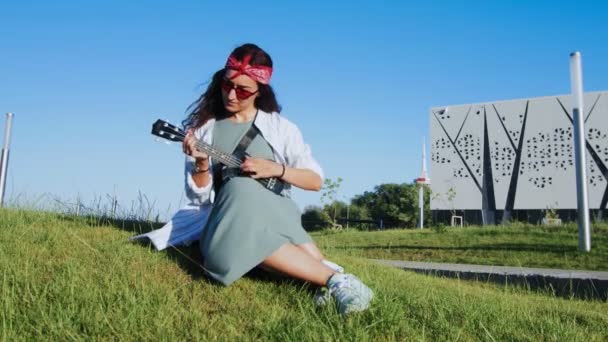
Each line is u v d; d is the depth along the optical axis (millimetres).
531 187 49188
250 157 3561
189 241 4117
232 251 3316
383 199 62719
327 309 3076
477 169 51156
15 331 2549
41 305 2867
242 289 3490
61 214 6199
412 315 3385
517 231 15961
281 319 3023
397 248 13219
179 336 2715
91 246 4215
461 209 51281
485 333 3186
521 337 3215
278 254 3299
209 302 3252
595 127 47844
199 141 3541
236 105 3729
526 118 49906
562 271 8438
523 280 7738
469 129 51750
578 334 3383
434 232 17203
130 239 4402
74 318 2773
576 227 15914
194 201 3879
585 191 11672
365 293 3145
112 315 2832
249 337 2783
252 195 3414
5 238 4215
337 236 17188
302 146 3834
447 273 8484
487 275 8156
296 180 3604
